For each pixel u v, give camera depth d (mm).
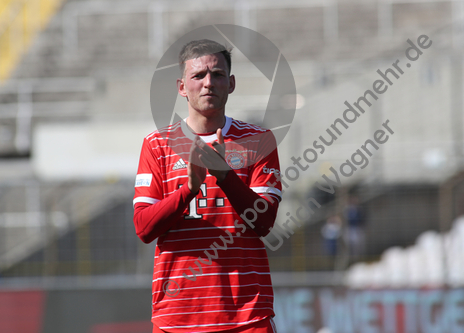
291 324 18391
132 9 38375
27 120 31469
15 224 26156
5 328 19016
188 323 6297
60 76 36156
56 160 27156
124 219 25875
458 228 22672
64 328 18984
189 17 37188
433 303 17875
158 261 6527
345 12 36844
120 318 19000
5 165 28484
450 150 24656
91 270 24797
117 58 36219
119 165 27031
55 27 39281
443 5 36031
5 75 36500
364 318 18078
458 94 25297
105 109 30719
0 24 39625
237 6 37375
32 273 25047
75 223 25828
